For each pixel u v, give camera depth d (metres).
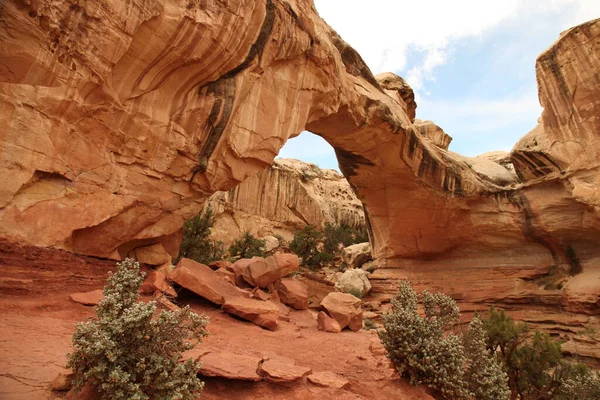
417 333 6.39
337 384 5.39
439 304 7.35
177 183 10.41
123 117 8.66
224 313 9.12
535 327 19.36
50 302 6.23
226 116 10.64
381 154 20.67
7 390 3.08
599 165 17.06
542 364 11.27
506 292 21.67
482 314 21.48
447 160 23.02
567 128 18.44
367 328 14.70
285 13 11.62
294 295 12.52
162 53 8.89
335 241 36.41
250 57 10.80
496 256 23.48
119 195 8.79
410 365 6.11
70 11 7.09
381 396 5.64
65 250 7.61
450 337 6.23
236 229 38.09
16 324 4.82
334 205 49.22
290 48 12.32
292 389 4.97
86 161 8.00
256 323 9.04
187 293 10.01
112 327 3.16
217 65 10.08
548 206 20.20
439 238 24.11
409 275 24.86
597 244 19.50
